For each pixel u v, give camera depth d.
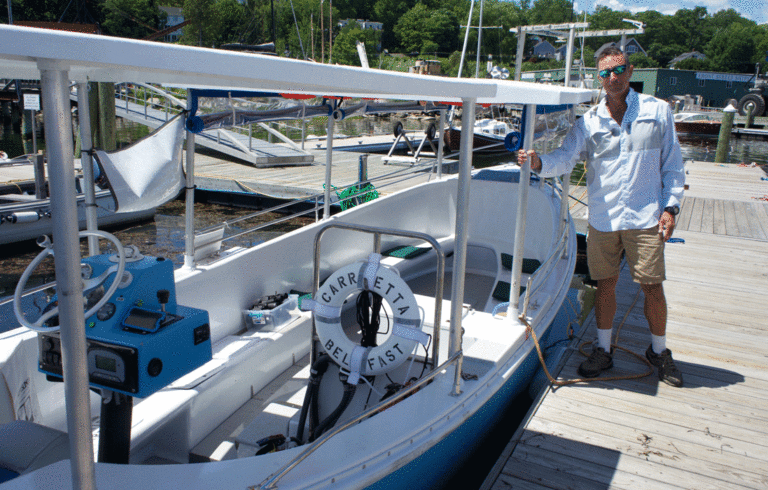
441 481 2.59
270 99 4.29
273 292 4.04
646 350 3.66
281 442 2.64
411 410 2.37
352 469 1.99
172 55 1.17
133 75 2.45
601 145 3.11
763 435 2.97
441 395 2.51
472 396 2.57
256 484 1.82
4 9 38.41
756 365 3.77
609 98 3.08
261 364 3.39
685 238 7.23
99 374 1.78
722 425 3.05
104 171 3.33
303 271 4.37
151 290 1.92
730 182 11.51
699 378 3.57
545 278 3.85
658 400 3.30
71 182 1.18
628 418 3.11
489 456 3.30
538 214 5.29
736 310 4.79
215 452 2.81
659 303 3.35
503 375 2.83
